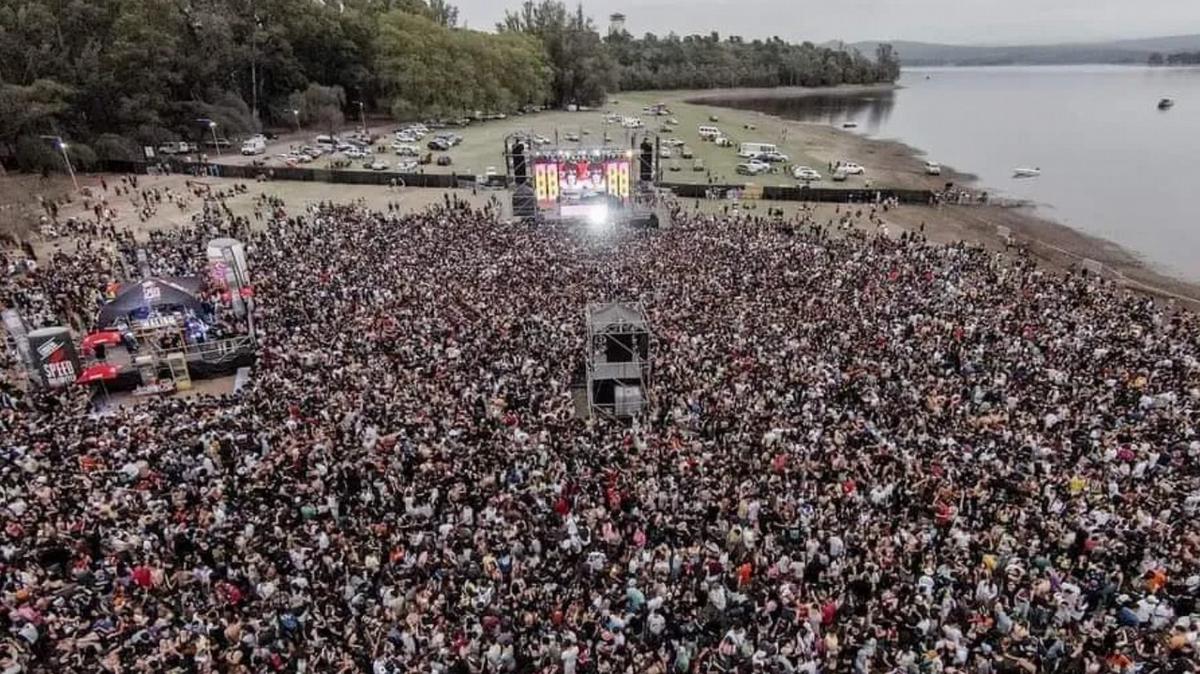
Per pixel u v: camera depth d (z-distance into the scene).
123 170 88.12
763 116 162.12
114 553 20.41
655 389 31.61
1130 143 129.38
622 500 23.22
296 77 118.75
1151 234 71.94
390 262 48.62
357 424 27.47
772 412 29.19
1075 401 30.50
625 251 53.12
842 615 18.98
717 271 47.47
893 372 32.88
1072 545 21.52
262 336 37.66
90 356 36.00
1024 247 64.75
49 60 87.25
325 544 20.72
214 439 25.95
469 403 29.62
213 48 105.56
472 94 131.38
